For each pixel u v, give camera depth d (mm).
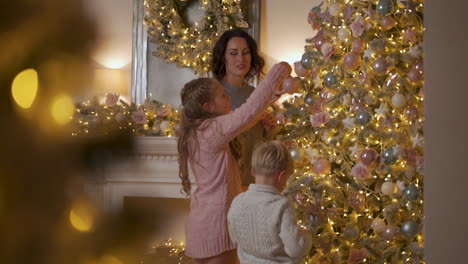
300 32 4293
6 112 371
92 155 409
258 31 4297
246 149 3035
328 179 3059
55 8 375
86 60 388
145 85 4477
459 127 1206
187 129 2518
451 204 1215
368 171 2994
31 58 372
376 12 3070
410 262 2836
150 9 4352
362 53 3197
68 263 386
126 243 418
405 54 2998
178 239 3193
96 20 386
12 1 363
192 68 4387
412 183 2869
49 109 381
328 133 3174
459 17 1207
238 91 3232
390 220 2895
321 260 2936
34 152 381
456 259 1211
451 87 1217
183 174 2553
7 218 371
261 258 2186
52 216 385
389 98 2986
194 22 4359
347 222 3004
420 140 2918
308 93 3299
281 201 2158
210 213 2434
